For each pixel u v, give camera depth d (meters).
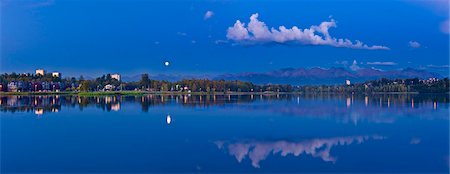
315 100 117.75
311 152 29.92
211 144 33.25
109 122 50.81
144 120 53.06
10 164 26.62
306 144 33.19
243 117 56.28
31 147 32.34
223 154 29.17
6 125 47.94
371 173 24.25
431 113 62.38
